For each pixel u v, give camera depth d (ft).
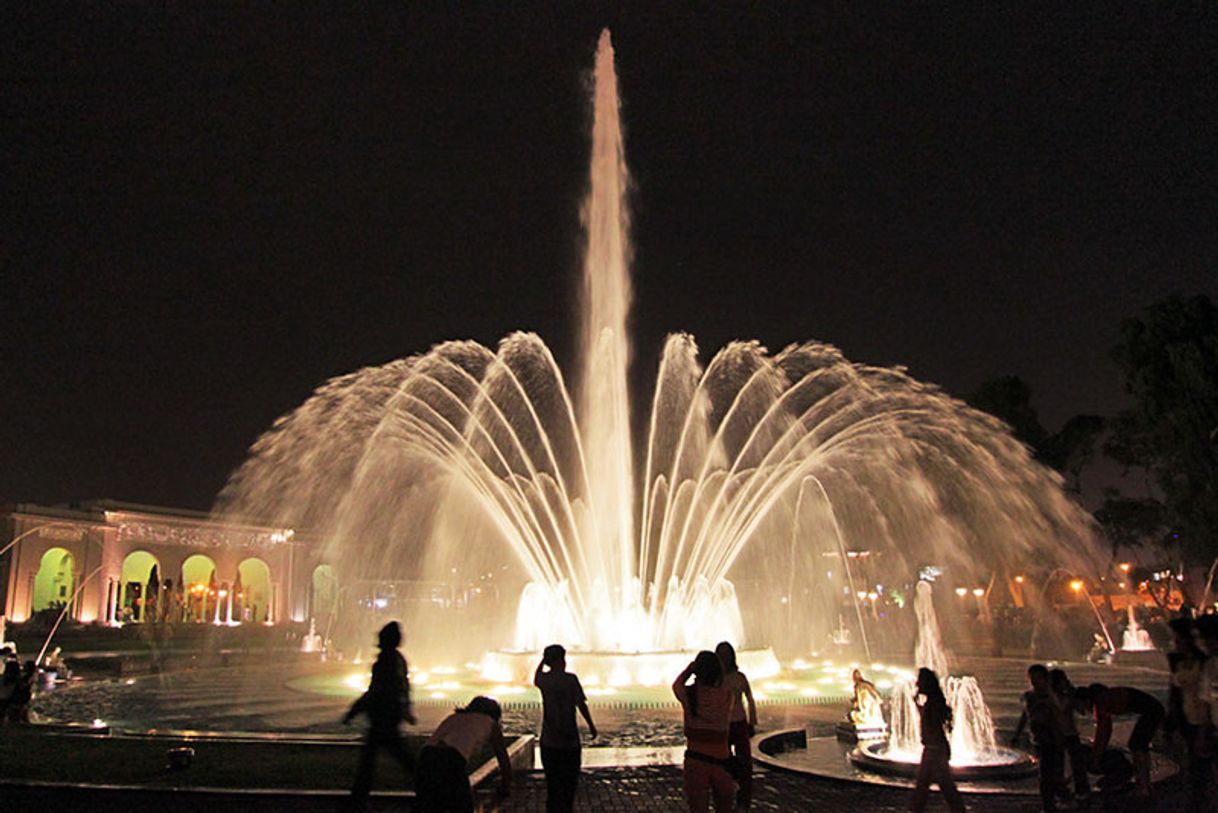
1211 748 31.27
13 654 77.36
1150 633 138.10
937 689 33.09
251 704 74.74
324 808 33.94
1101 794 37.45
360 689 83.51
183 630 160.56
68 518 177.88
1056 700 35.50
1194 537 133.18
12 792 35.96
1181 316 136.26
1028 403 174.50
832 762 46.39
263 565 224.33
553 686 31.07
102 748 44.09
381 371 108.58
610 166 105.29
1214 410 126.72
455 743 26.30
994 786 39.78
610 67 106.42
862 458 150.71
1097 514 168.66
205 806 34.35
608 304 103.71
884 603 177.58
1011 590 168.66
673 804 36.58
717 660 29.40
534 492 102.32
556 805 30.40
